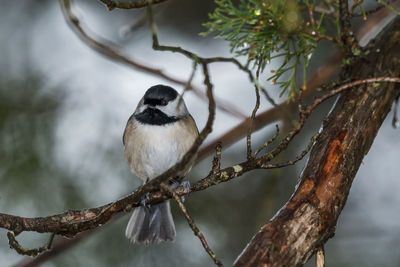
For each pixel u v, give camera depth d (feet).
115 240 34.83
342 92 21.01
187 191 19.75
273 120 30.89
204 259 35.40
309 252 16.70
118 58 30.40
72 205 33.27
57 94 36.81
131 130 30.50
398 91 21.48
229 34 18.67
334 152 18.92
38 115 35.12
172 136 29.96
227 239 36.42
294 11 18.28
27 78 36.81
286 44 19.52
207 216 36.88
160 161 30.17
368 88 20.56
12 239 18.62
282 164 18.83
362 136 19.56
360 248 36.32
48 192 33.24
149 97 30.37
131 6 18.22
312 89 31.22
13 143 33.65
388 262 35.35
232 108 32.09
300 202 17.52
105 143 35.45
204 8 42.70
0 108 34.37
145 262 34.86
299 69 38.40
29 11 41.86
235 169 18.98
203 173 38.22
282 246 16.33
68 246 29.45
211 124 14.48
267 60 18.95
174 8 42.83
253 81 16.11
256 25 19.24
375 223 37.86
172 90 30.83
